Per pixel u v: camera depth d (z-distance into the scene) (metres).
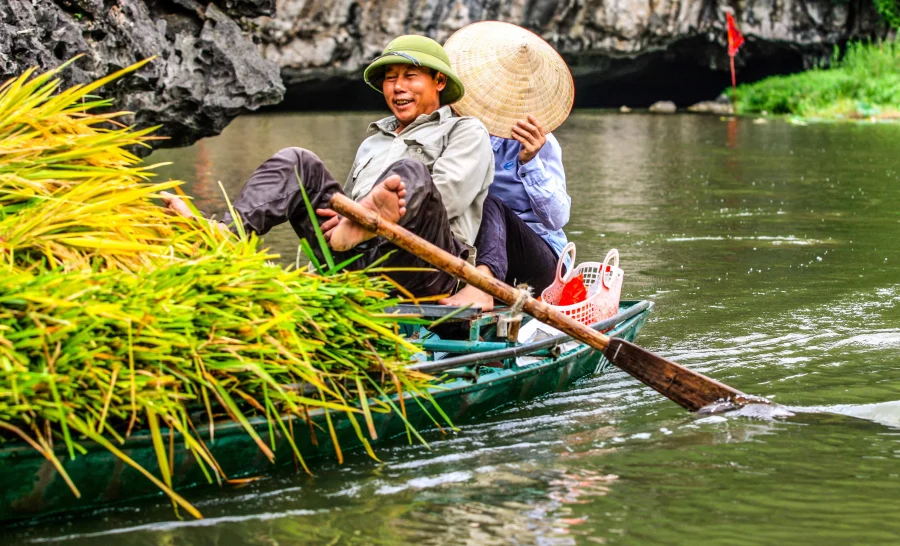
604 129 20.17
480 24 5.32
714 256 7.82
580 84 27.95
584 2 24.92
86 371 2.94
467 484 3.42
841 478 3.49
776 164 14.27
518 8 24.36
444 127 4.63
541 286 5.20
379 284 3.73
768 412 4.14
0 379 2.83
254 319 3.23
